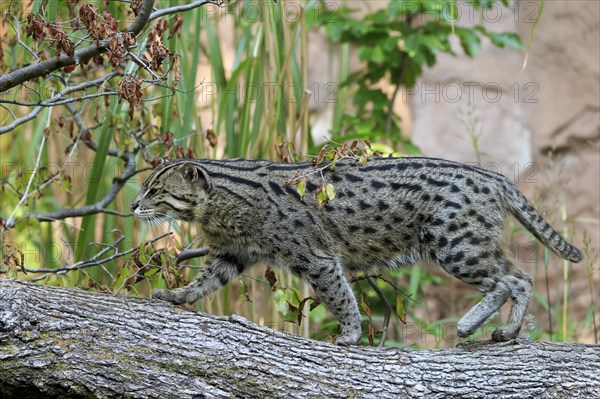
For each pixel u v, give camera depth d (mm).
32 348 8102
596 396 8883
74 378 8180
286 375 8703
